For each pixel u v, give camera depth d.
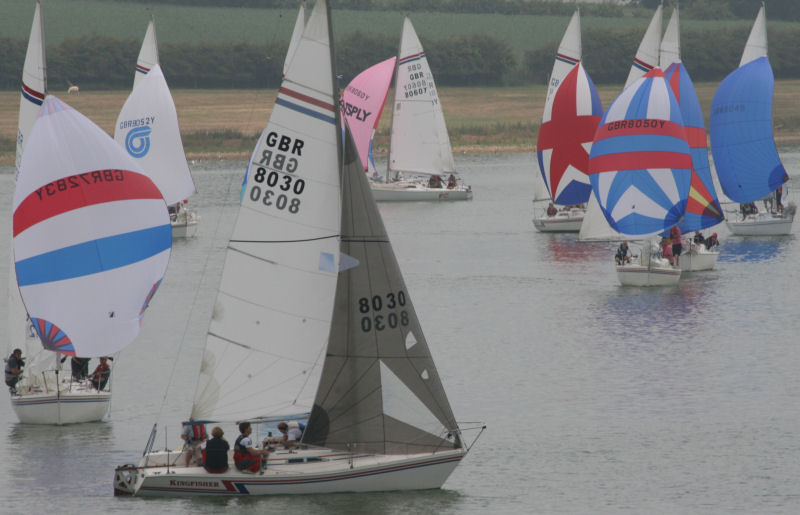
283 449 103.25
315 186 102.38
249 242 102.81
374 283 100.88
